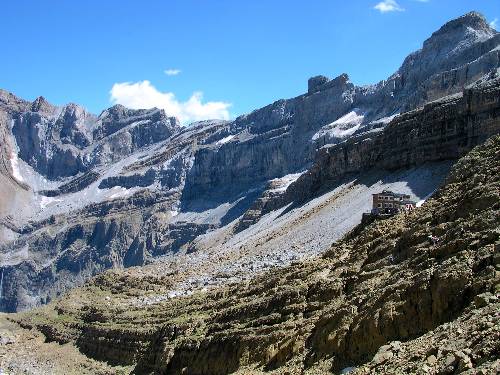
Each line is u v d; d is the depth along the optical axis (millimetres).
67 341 154375
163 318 127125
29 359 148375
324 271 88000
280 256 146750
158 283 173375
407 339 51781
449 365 37562
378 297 58656
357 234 100375
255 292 102750
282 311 81312
